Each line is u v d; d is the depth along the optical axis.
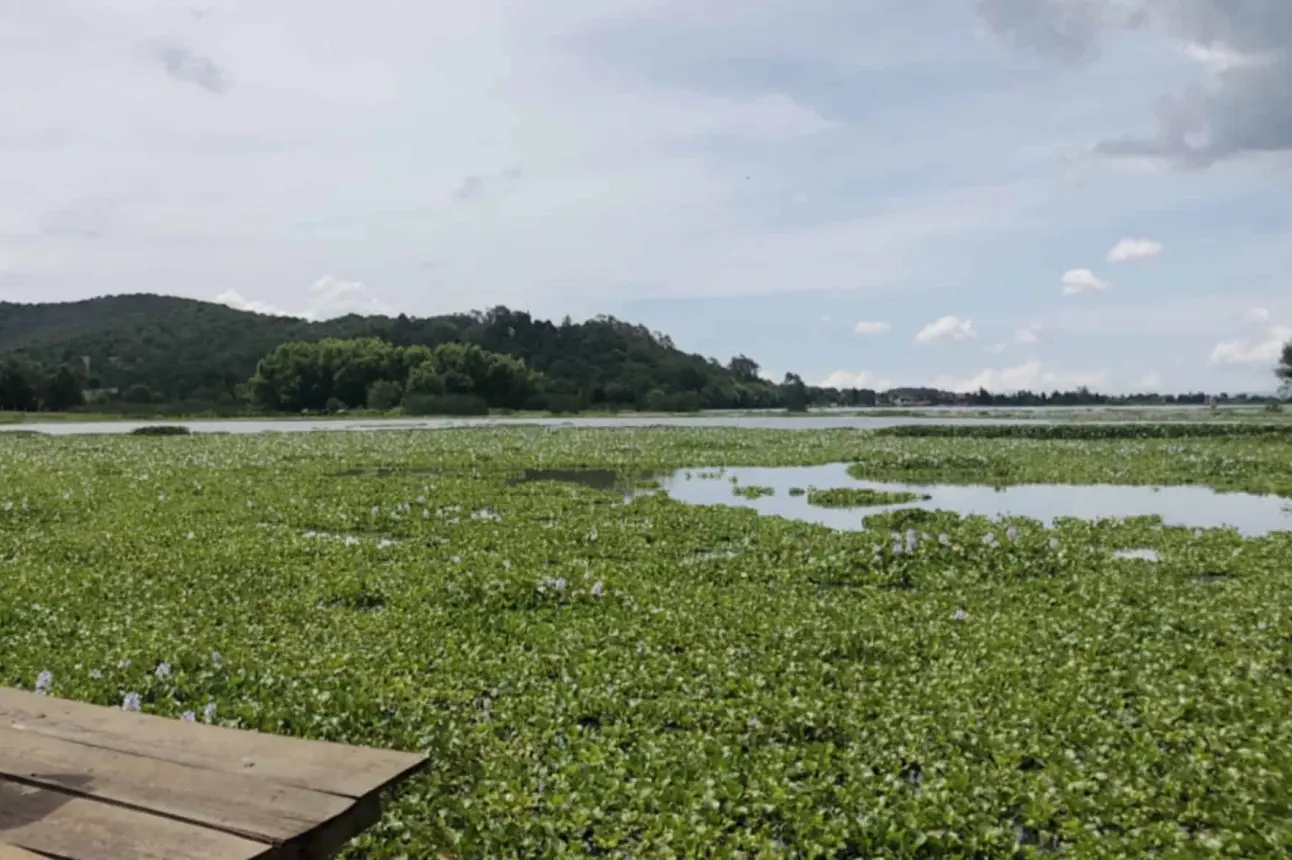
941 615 12.98
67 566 16.41
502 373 135.62
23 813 3.71
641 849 6.74
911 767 8.21
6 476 31.62
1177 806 7.24
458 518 22.84
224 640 11.70
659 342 191.25
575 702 9.47
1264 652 10.79
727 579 15.69
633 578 15.35
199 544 18.72
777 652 11.20
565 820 7.12
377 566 16.59
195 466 36.50
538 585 14.17
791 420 101.38
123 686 9.59
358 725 8.49
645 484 31.80
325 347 139.00
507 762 8.08
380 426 81.75
